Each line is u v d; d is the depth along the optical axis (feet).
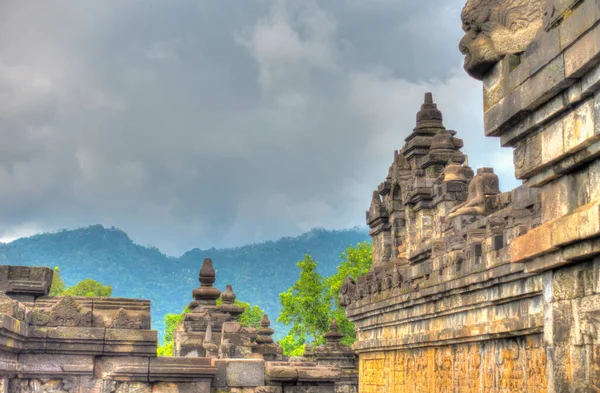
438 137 143.64
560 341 35.99
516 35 37.83
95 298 83.82
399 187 153.28
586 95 32.24
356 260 312.50
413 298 101.09
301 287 320.09
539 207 69.15
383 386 122.21
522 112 36.29
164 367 83.05
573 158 33.99
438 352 96.58
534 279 67.67
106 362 81.76
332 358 200.13
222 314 154.81
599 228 31.17
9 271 85.76
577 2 31.60
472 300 82.58
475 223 86.43
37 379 79.10
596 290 33.12
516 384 72.74
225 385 90.74
